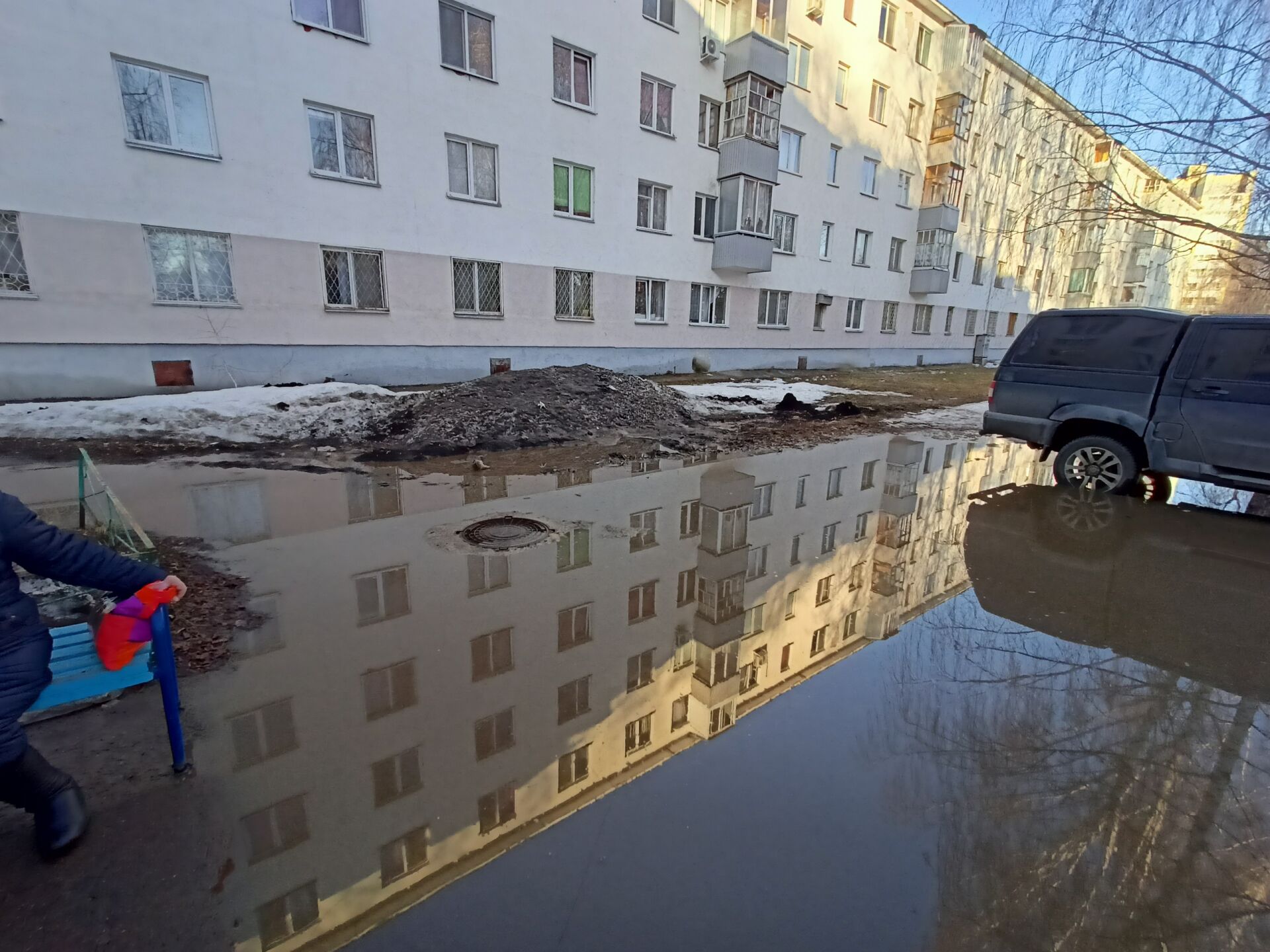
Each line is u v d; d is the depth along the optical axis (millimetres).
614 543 4754
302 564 4168
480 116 13031
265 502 5473
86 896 1756
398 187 12312
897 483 6832
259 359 11406
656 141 16047
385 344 12742
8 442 7207
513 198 13820
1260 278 6930
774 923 1760
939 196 24344
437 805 2180
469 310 13805
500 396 9203
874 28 20719
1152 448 5922
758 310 19984
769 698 2893
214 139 10453
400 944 1676
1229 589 4125
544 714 2732
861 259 23219
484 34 12867
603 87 14734
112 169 9719
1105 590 4102
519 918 1763
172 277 10477
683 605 3838
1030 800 2254
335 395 9312
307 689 2816
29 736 2369
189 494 5648
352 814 2121
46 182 9297
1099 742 2586
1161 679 3055
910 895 1858
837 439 9250
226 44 10273
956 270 27797
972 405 14094
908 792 2295
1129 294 32500
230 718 2582
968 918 1779
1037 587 4156
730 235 17484
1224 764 2447
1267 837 2084
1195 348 5676
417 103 12227
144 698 2666
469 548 4551
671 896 1843
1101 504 6074
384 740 2504
